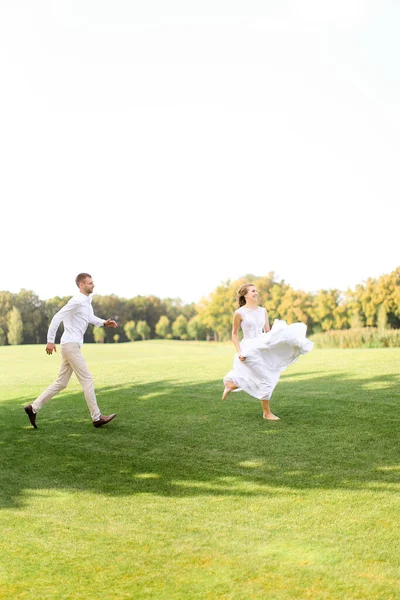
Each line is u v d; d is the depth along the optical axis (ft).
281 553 12.67
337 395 28.58
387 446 20.12
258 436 22.38
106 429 24.86
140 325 289.74
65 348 25.25
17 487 17.79
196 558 12.59
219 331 261.65
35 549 13.25
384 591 10.81
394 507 14.85
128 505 16.02
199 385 33.83
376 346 76.84
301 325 24.66
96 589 11.32
